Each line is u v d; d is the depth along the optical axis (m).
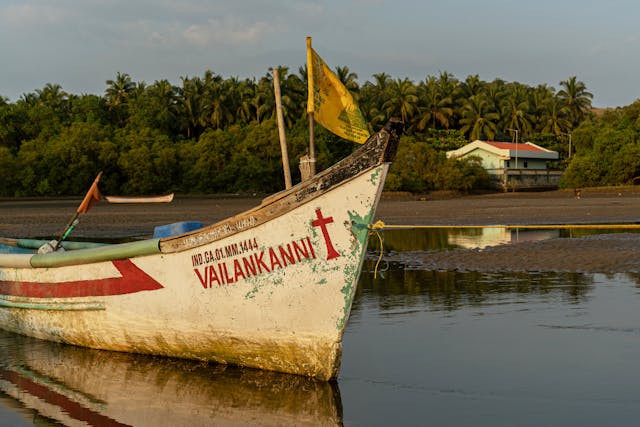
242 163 65.81
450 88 81.56
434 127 79.56
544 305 9.68
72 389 6.42
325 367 6.34
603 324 8.44
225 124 76.12
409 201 51.06
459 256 15.78
